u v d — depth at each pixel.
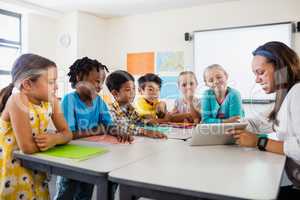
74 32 4.19
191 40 3.85
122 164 1.00
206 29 3.73
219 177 0.86
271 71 1.31
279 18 3.29
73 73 1.66
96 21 4.43
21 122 1.13
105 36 4.59
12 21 4.04
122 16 4.42
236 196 0.70
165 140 1.55
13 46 4.06
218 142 1.40
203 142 1.38
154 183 0.80
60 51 4.37
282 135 1.27
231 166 0.99
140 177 0.85
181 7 3.90
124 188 0.87
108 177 0.89
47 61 1.28
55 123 1.36
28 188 1.21
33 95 1.24
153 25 4.16
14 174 1.19
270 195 0.70
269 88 1.35
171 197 0.80
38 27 4.19
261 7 3.38
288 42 3.22
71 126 1.52
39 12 4.02
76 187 1.57
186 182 0.81
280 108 1.30
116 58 4.50
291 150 1.10
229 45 3.57
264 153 1.21
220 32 3.63
